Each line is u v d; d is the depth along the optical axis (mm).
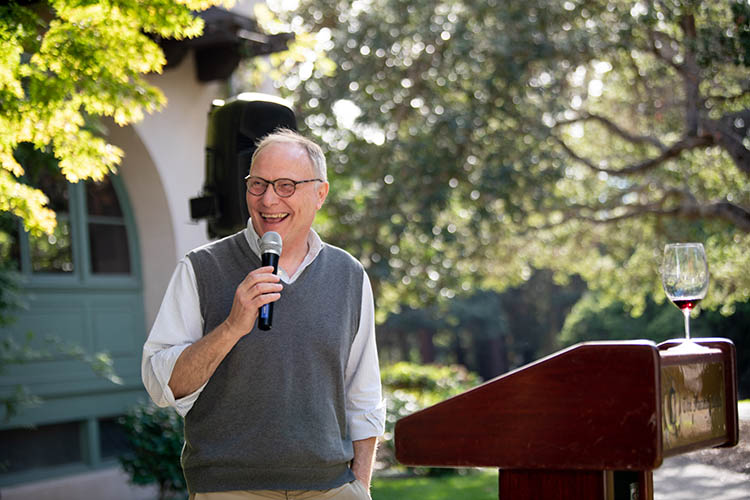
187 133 8664
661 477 2869
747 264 12227
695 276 2617
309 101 13172
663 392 1949
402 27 13008
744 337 20875
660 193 13578
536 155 12992
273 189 2818
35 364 8055
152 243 8797
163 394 2691
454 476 9727
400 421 2051
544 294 36906
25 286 8008
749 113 10805
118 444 8820
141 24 4062
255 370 2717
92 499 8320
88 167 4191
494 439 1961
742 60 9281
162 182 8477
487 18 12922
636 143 13000
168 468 7387
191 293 2820
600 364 1864
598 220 13805
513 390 1949
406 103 13320
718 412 2287
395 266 14438
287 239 2861
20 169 4074
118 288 8734
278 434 2705
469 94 12992
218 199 4648
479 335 37031
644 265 15508
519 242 15773
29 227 4082
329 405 2809
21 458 8039
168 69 8164
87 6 3945
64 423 8398
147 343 2785
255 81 8898
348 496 2850
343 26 13250
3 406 7824
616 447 1839
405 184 13305
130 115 4293
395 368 15102
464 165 13289
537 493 1972
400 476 9852
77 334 8414
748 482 2746
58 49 3986
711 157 11961
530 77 12766
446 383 14469
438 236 13961
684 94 12281
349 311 2916
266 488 2707
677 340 2482
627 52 11281
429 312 33625
